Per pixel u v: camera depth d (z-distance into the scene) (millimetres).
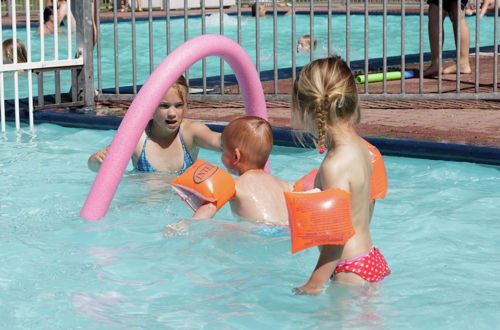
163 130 5309
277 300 3377
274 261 3830
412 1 23234
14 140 7016
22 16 19609
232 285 3562
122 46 15180
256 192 4145
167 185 5152
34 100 8484
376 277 3432
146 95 4527
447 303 3340
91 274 3715
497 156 5793
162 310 3309
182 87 5059
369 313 3221
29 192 5152
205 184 4012
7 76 10633
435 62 10141
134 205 4762
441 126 6859
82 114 7770
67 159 6199
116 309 3330
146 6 22672
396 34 17484
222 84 8453
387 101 8305
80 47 8289
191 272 3725
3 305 3357
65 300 3414
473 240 4230
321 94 3180
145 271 3742
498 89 8906
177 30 17969
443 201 4977
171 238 4133
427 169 5820
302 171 5781
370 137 6422
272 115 7652
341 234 3113
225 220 4250
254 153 4199
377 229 4418
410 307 3289
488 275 3703
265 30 18219
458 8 7938
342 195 3121
